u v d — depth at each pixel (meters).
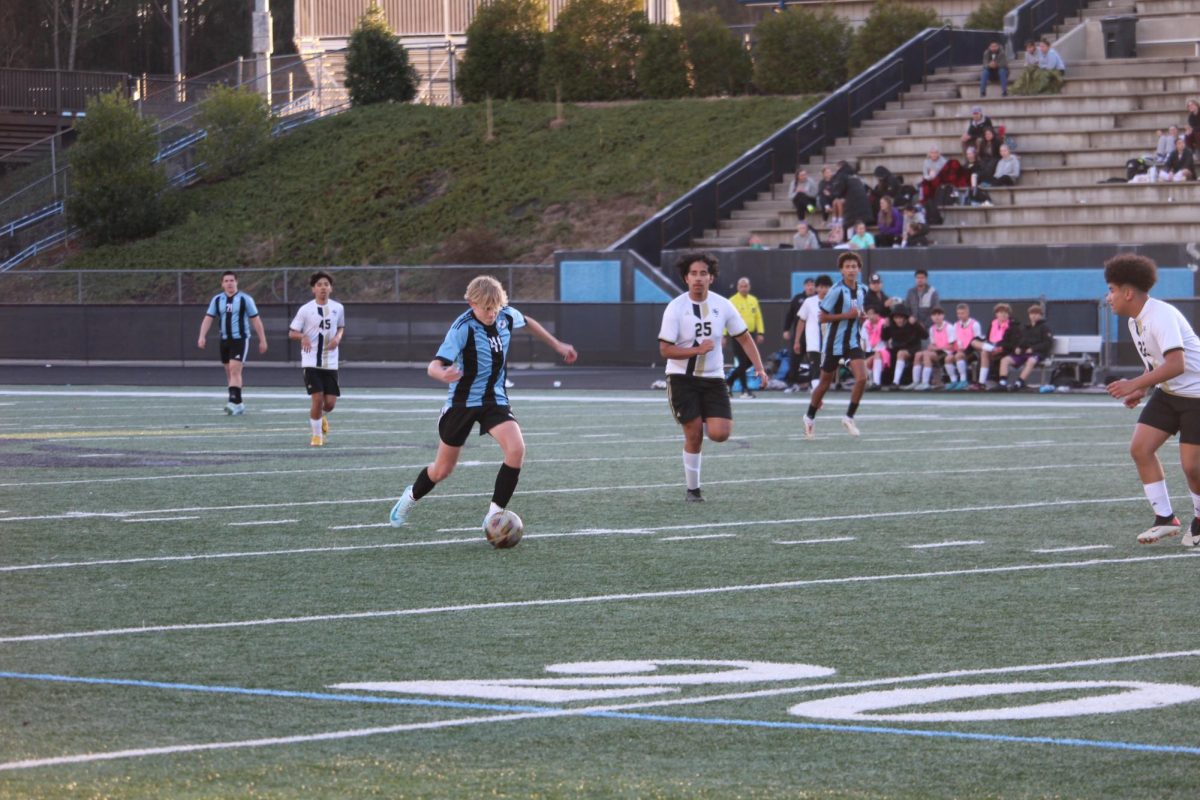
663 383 89.19
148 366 113.88
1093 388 82.38
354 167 152.25
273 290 125.00
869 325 85.75
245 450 52.88
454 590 25.83
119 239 152.00
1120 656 20.44
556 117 151.50
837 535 32.00
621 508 36.59
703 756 15.74
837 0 155.50
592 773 15.14
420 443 55.62
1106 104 117.25
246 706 17.89
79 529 33.62
